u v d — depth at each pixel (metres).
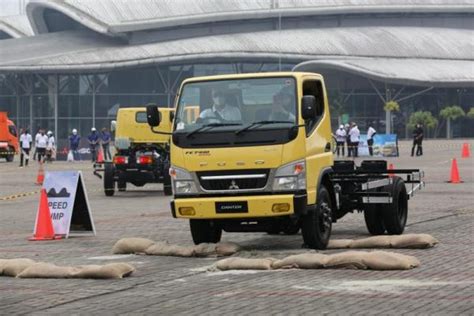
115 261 16.91
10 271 15.31
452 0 137.62
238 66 117.31
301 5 128.88
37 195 36.44
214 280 14.44
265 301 12.39
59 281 14.59
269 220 17.39
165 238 20.59
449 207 27.81
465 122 120.94
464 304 11.91
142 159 34.84
